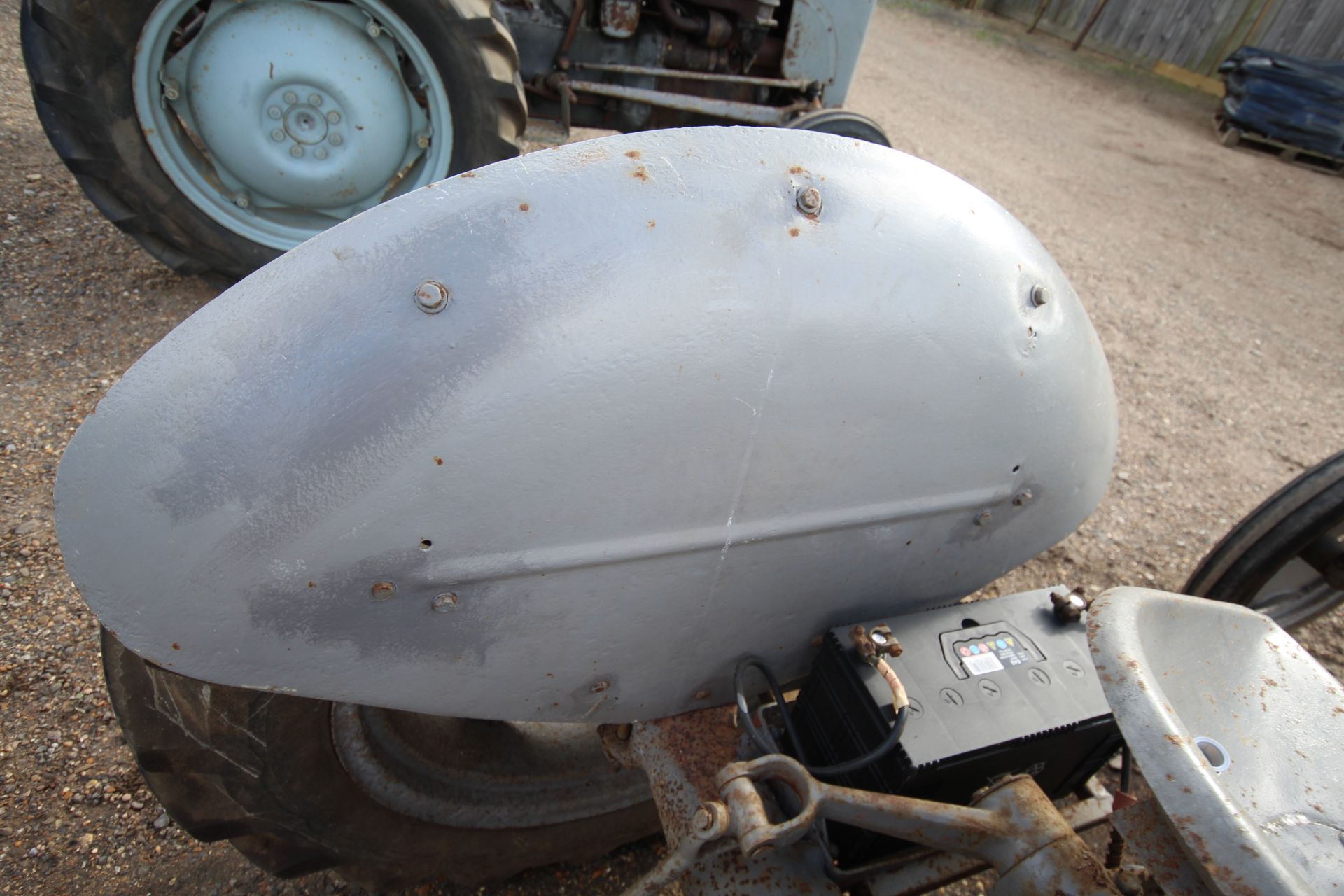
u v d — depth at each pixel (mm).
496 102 2648
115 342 2576
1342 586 1992
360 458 799
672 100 3645
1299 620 2162
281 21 2461
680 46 3646
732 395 884
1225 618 1093
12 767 1562
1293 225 6527
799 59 3844
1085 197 6102
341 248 808
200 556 805
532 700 1036
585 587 937
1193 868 869
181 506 793
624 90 3547
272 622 847
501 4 3357
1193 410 3658
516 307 809
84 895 1417
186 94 2518
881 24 10008
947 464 1048
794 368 905
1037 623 1206
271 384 787
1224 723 983
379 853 1268
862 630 1099
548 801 1407
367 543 828
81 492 795
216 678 875
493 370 804
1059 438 1136
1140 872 1066
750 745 1176
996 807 959
